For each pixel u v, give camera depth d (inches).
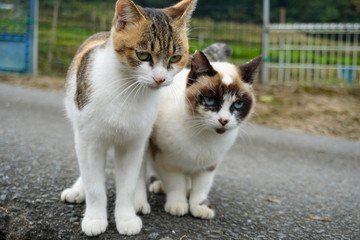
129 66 34.3
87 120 34.4
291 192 45.3
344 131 71.0
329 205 42.9
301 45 110.8
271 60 107.0
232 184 46.1
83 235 35.8
